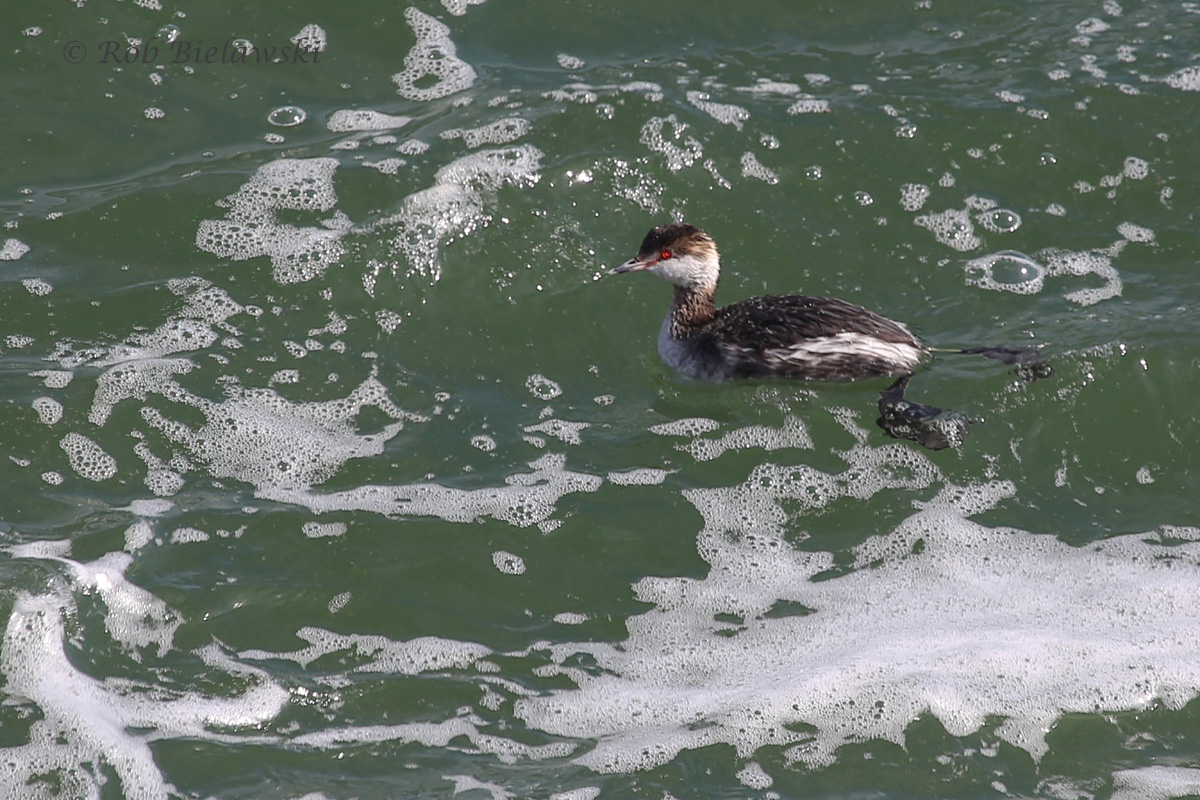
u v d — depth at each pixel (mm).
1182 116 15250
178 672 9883
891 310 13359
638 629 10375
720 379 12828
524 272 13953
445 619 10414
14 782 8977
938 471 11742
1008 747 9305
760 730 9469
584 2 17016
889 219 14367
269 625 10305
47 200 14531
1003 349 12586
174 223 14344
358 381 12789
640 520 11352
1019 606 10492
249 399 12523
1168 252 13789
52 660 9922
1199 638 10133
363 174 14867
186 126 15539
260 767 9133
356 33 16797
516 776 9109
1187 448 11867
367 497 11516
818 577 10828
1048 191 14578
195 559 10828
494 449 12086
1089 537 11086
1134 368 12312
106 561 10766
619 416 12531
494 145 15125
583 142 15125
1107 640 10148
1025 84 15766
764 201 14578
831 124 15297
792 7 17031
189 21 16781
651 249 12664
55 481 11547
